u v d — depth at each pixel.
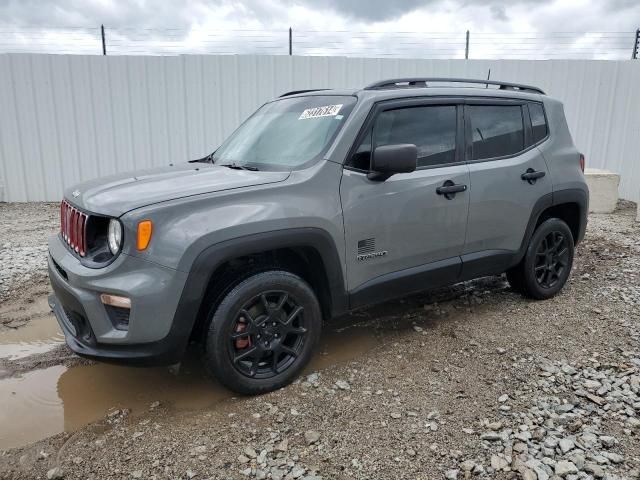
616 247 6.38
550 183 4.46
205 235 2.79
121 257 2.73
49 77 9.23
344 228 3.30
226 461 2.55
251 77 9.52
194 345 3.84
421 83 4.07
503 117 4.26
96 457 2.59
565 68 9.77
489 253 4.16
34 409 3.06
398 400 3.09
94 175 9.68
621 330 3.98
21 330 4.22
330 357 3.69
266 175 3.23
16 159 9.48
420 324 4.24
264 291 3.06
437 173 3.75
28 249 6.48
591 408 2.95
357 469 2.48
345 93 3.76
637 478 2.37
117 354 2.78
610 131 9.77
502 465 2.48
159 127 9.59
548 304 4.59
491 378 3.33
